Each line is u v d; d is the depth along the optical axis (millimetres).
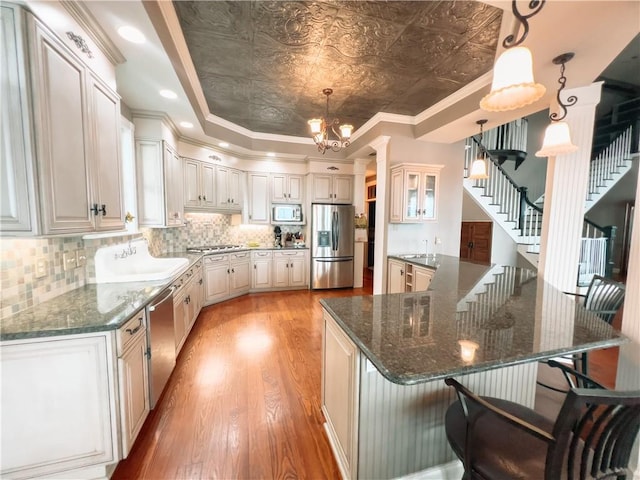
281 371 2469
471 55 2436
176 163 3520
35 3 1183
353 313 1438
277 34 2166
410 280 3510
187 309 2971
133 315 1533
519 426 818
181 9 1901
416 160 3953
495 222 5121
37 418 1285
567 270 2613
